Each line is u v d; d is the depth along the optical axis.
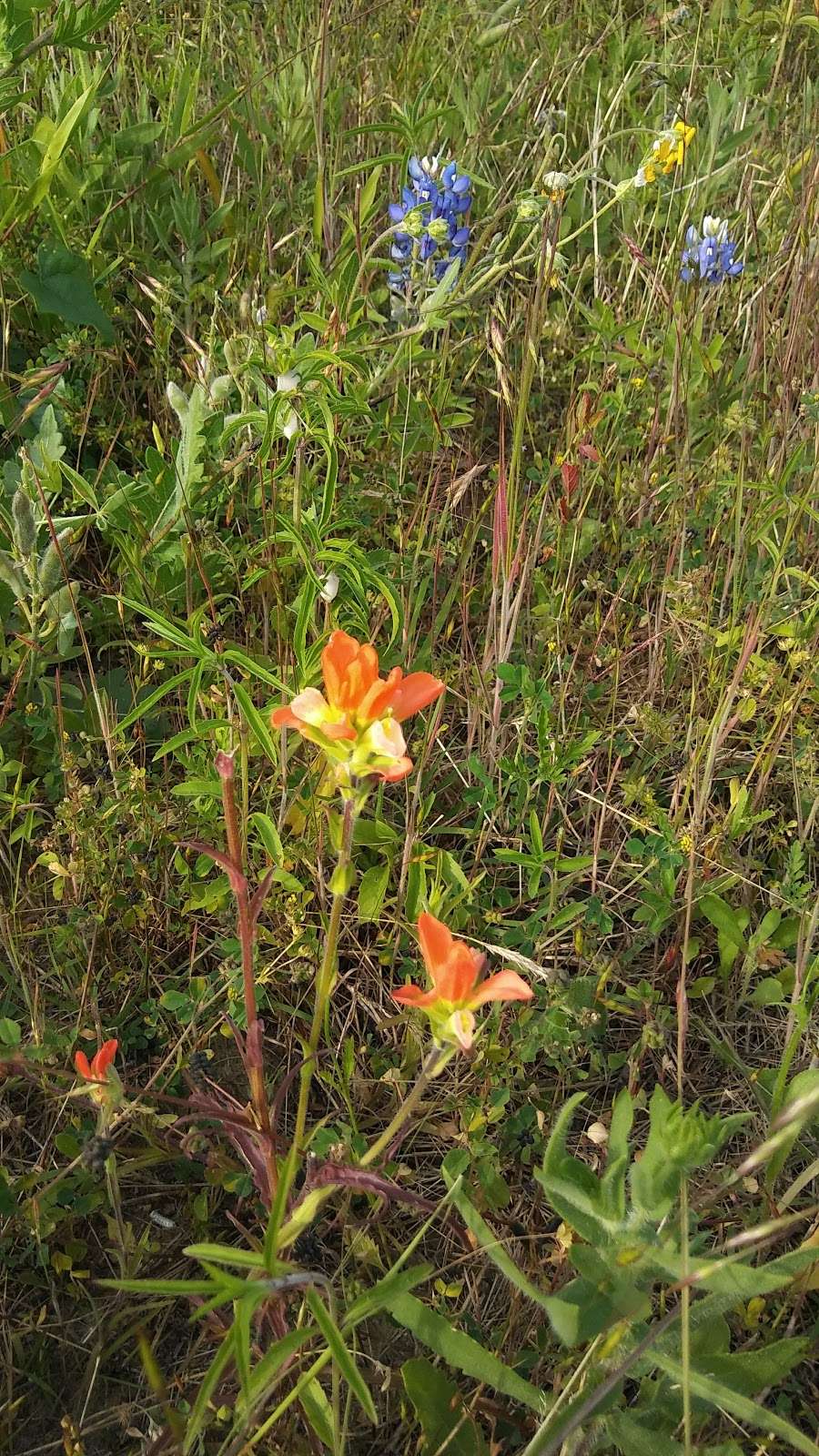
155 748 0.55
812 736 0.54
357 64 0.86
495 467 0.58
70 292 0.63
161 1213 0.42
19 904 0.48
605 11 0.98
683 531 0.60
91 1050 0.44
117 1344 0.37
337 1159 0.36
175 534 0.55
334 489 0.50
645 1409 0.35
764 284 0.69
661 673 0.61
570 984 0.45
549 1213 0.42
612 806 0.53
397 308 0.66
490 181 0.81
